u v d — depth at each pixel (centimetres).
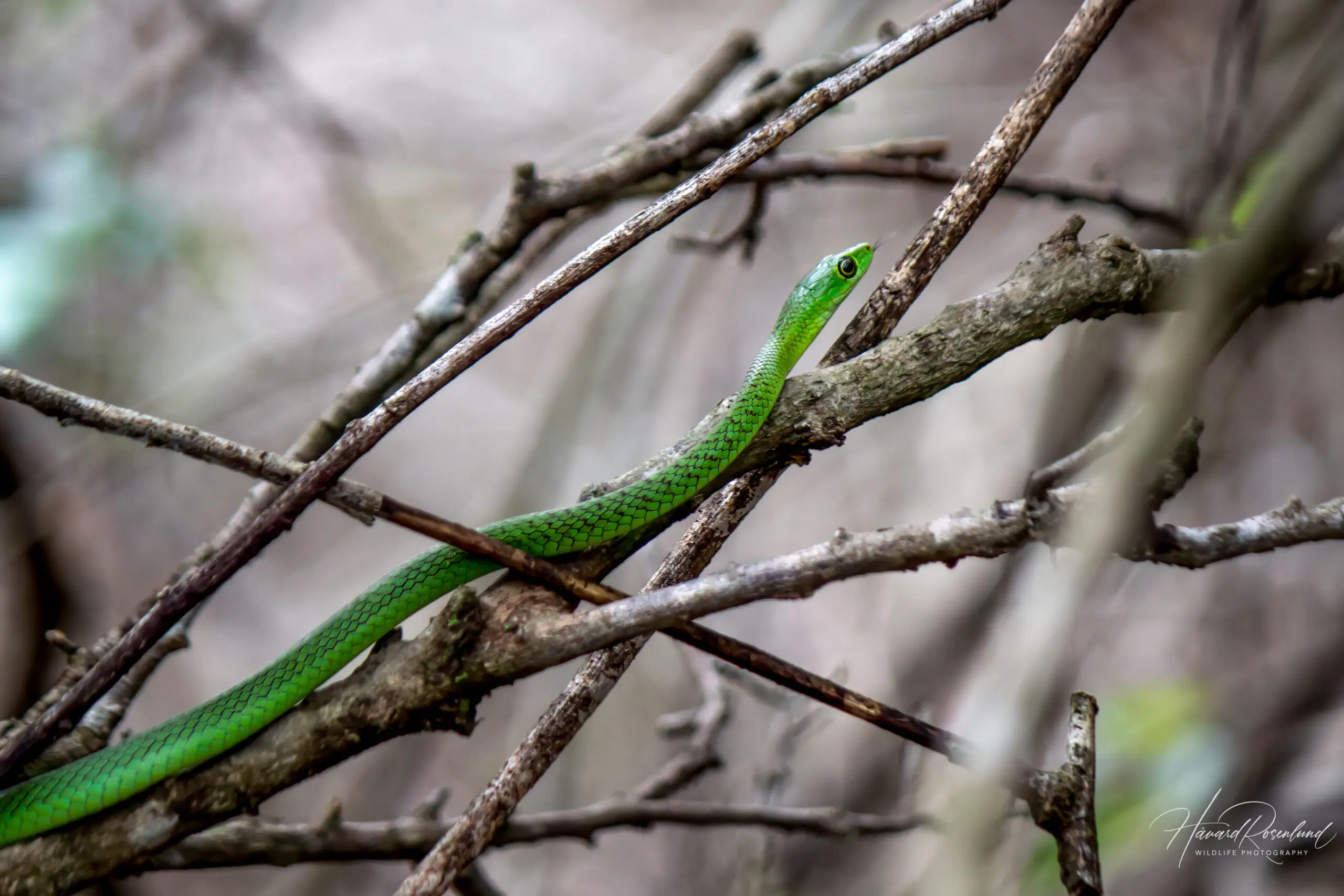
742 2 1645
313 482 394
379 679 419
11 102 1254
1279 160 375
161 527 1423
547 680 1266
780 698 843
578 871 1352
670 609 392
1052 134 1320
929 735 379
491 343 410
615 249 425
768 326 1386
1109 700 822
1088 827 397
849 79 458
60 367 1195
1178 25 1303
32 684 877
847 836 692
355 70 1620
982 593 892
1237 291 307
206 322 1365
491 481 1582
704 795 1172
